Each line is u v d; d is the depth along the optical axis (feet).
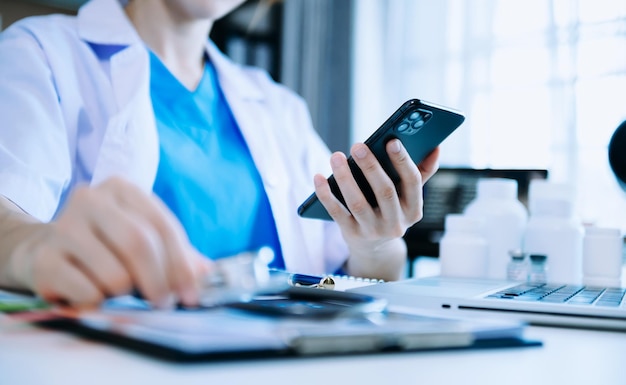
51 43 2.73
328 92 7.77
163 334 0.83
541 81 6.45
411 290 1.68
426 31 7.40
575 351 1.04
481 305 1.47
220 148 3.14
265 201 3.18
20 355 0.80
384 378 0.76
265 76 3.83
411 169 2.10
